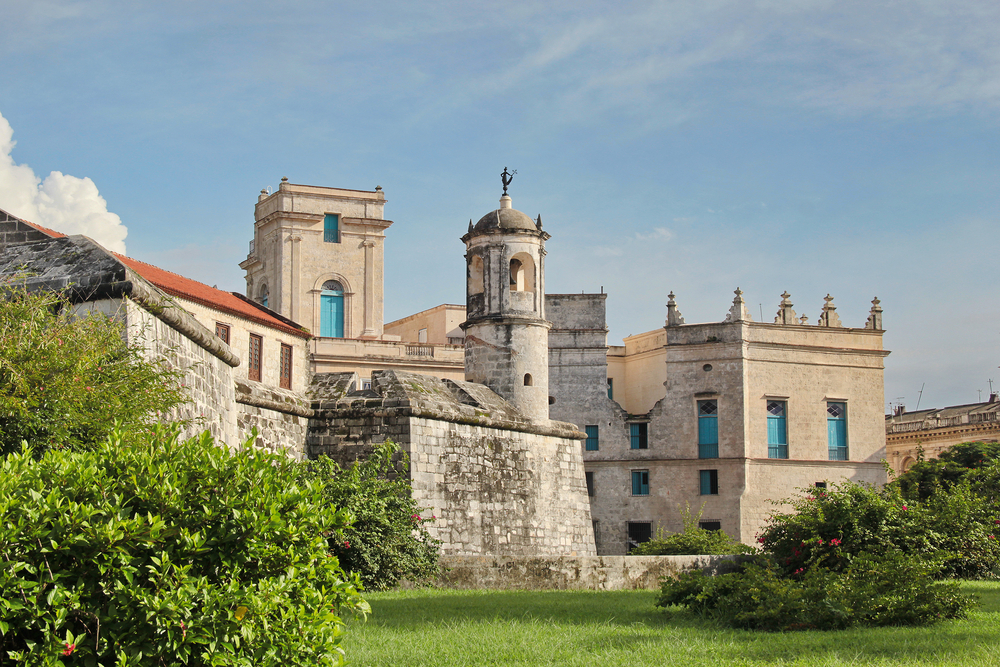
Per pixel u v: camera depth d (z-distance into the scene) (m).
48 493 8.55
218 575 9.08
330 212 64.38
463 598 19.33
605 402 58.59
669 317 59.19
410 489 23.19
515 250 34.88
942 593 15.32
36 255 18.19
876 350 60.25
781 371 58.22
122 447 9.63
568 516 33.34
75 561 8.31
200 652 8.59
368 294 64.50
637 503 57.62
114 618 8.30
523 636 13.73
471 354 34.66
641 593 20.88
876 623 14.92
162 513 8.97
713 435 57.47
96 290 17.20
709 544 38.47
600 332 58.91
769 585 15.73
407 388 28.08
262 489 9.44
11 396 13.05
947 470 45.06
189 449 9.55
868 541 21.88
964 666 11.20
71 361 13.88
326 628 9.45
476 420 29.52
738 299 57.94
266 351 40.38
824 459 58.19
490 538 29.34
